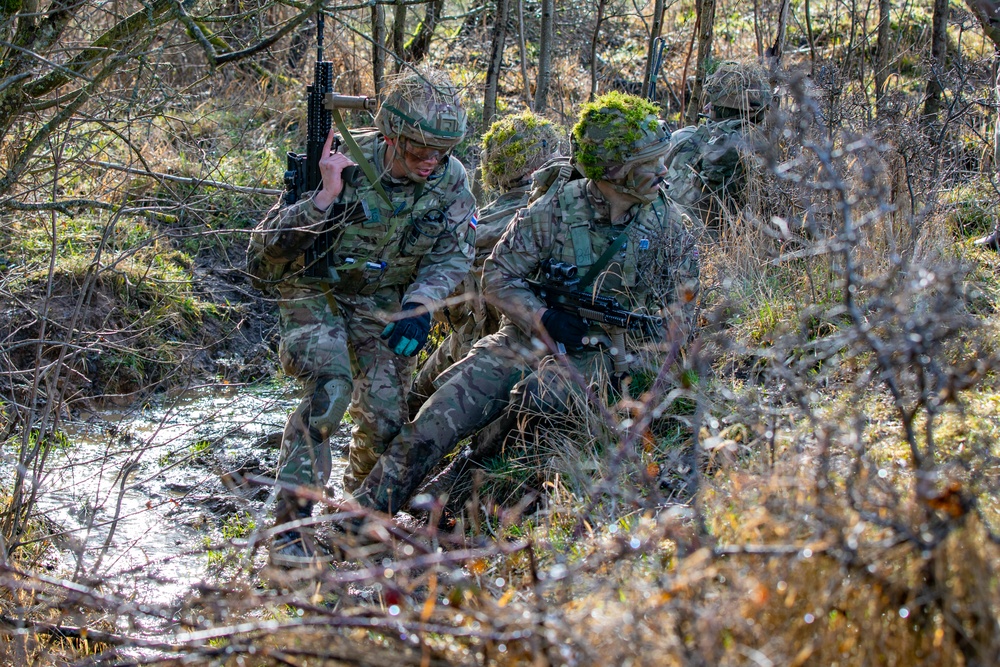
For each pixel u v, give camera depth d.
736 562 2.36
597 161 4.34
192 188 4.22
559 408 4.51
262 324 7.49
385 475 4.32
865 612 2.21
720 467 3.63
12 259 6.70
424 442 4.39
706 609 2.18
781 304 4.64
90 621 3.30
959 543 2.21
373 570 2.50
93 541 4.35
